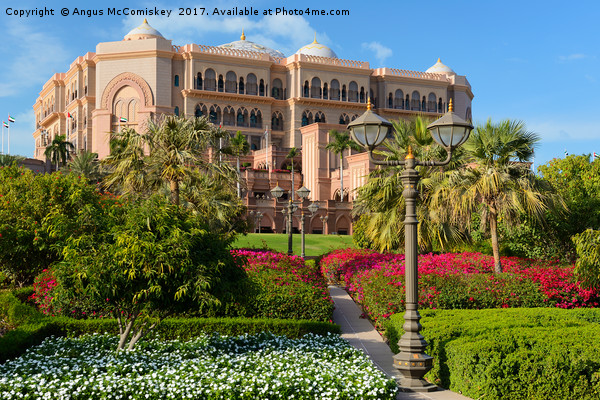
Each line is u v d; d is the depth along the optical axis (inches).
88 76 3454.7
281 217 2591.0
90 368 367.9
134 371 361.4
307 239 1940.2
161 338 506.6
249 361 394.0
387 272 682.2
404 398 370.6
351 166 2874.0
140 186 866.1
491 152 798.5
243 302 447.5
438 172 895.1
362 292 714.2
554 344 372.2
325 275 1003.3
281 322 529.7
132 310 418.6
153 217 402.0
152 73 3260.3
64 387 331.0
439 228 905.5
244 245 1694.1
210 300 390.6
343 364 395.5
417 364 388.2
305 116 3553.2
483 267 783.7
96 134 3270.2
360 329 631.2
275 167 3289.9
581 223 924.6
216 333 496.4
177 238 392.5
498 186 770.8
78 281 388.8
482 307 621.9
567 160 1037.8
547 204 811.4
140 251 385.7
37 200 809.5
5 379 332.8
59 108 3929.6
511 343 378.6
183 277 397.1
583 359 346.0
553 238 967.0
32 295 647.1
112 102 3294.8
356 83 3683.6
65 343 451.8
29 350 434.3
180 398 327.3
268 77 3538.4
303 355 417.7
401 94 3796.8
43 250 801.6
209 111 3383.4
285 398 334.0
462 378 381.4
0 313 566.9
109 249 391.2
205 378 348.5
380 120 409.4
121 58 3292.3
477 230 1075.9
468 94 4111.7
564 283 658.2
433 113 3784.5
